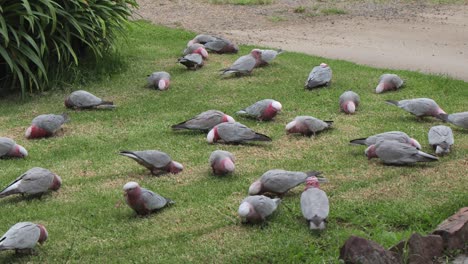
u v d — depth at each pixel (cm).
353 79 1052
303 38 1389
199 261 547
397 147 719
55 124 834
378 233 583
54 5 1002
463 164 725
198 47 1157
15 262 552
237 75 1070
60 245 578
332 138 807
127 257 556
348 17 1606
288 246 564
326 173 710
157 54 1209
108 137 831
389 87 985
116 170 734
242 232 592
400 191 663
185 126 819
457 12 1655
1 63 1001
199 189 677
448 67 1167
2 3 967
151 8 1702
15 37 941
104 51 1120
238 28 1488
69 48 1004
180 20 1566
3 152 763
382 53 1268
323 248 564
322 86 1007
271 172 651
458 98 952
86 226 610
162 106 940
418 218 612
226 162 699
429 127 839
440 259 561
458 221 588
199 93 989
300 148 779
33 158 771
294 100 951
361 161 739
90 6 1066
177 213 630
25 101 976
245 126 790
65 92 1008
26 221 621
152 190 676
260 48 1269
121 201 658
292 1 1794
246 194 667
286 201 645
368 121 862
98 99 931
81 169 738
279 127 846
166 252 562
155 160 708
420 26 1505
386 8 1706
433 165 725
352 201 643
